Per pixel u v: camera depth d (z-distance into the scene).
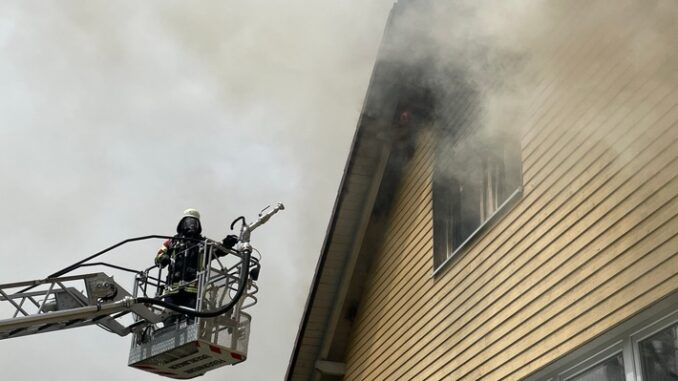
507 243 6.92
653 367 4.99
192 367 8.46
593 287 5.62
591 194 5.89
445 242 8.31
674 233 4.97
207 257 8.27
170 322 8.34
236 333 8.30
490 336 6.86
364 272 10.04
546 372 6.04
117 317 8.40
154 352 8.33
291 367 10.38
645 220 5.26
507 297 6.73
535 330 6.20
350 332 10.18
